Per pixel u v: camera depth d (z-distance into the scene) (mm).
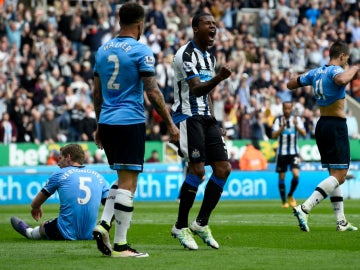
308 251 19125
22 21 61094
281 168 44906
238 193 56875
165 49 63281
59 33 61750
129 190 18141
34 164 53562
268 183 58000
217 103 59531
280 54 68250
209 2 70125
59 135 54875
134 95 18188
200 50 20531
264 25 71375
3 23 60531
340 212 25672
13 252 19406
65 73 59844
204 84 19484
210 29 20422
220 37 66125
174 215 36469
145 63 18031
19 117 54094
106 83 18328
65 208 22547
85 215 22547
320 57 69875
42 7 67000
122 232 18062
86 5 68312
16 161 53062
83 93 58031
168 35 64500
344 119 25438
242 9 73875
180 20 68000
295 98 65062
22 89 55406
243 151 58406
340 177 25391
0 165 52656
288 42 69375
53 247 20609
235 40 66938
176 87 20562
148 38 63594
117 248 18062
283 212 38500
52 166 53188
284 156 44844
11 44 60031
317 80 25359
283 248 20109
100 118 18359
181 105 20406
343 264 16375
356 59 70938
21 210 42875
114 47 18297
